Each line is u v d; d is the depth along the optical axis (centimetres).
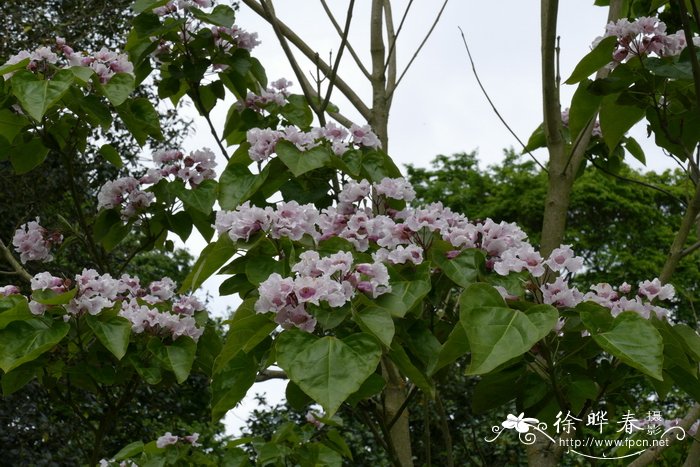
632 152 457
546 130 380
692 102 347
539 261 284
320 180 372
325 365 238
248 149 379
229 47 441
